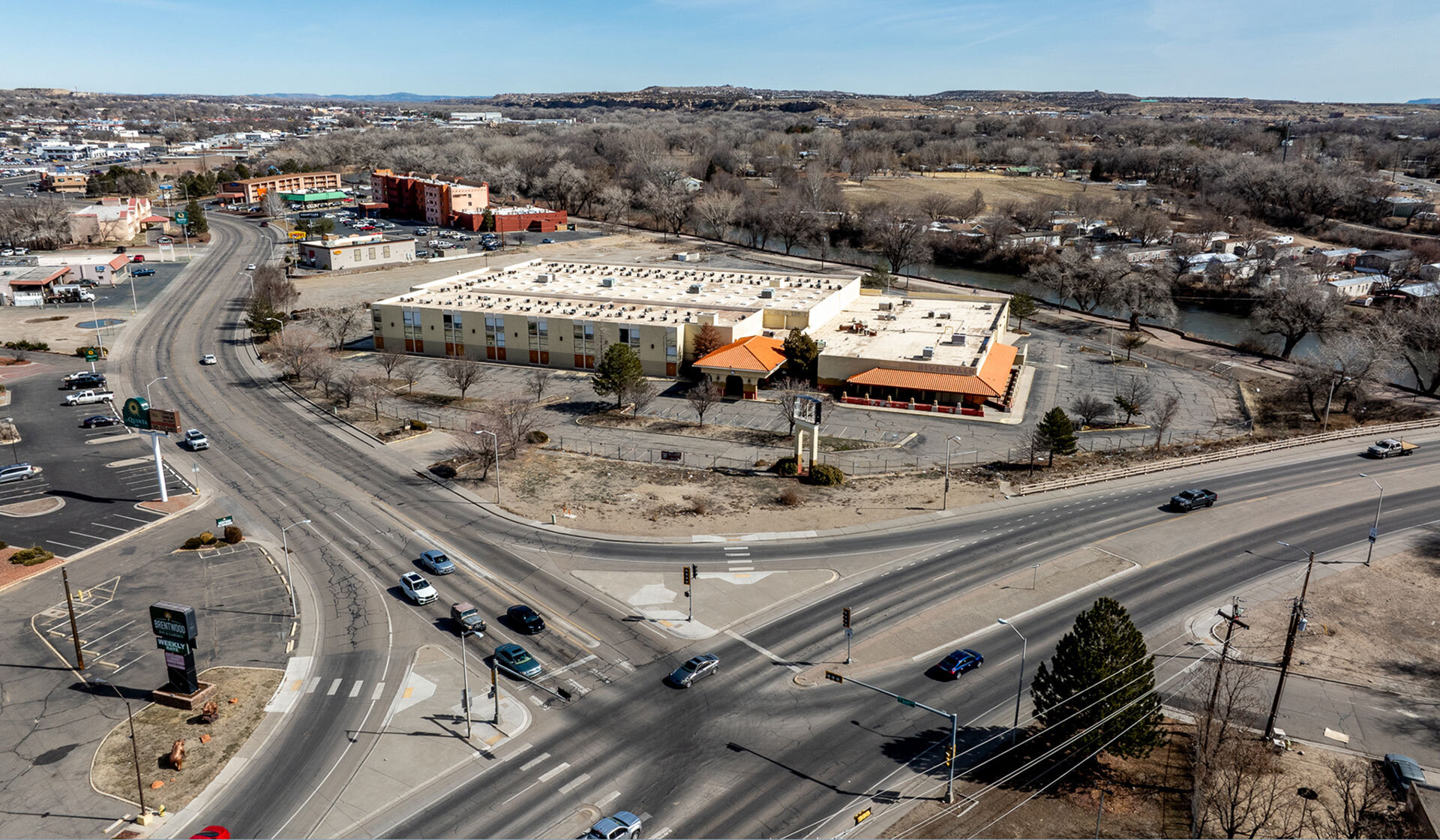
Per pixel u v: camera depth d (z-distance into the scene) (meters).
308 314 168.75
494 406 108.25
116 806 49.19
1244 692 59.31
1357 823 45.44
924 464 100.25
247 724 56.25
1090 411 112.25
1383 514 86.44
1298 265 196.88
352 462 99.88
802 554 79.25
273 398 123.69
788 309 142.38
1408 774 50.47
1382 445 101.75
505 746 54.41
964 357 126.75
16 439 105.69
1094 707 50.62
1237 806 47.97
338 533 82.50
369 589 72.75
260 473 96.44
